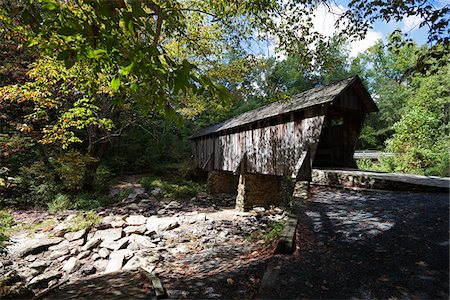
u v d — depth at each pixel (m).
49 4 1.65
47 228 7.66
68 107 9.75
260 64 8.58
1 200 9.70
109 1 1.55
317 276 2.84
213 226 8.13
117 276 4.38
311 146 6.50
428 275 2.62
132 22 1.61
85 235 7.23
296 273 2.95
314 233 4.05
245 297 2.77
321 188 7.18
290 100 7.32
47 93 6.75
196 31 7.50
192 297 2.95
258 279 3.15
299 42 5.94
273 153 8.12
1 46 8.22
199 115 21.50
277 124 8.00
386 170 11.05
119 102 2.58
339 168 7.89
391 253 3.15
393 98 23.12
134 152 18.89
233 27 6.51
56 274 5.07
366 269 2.87
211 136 14.09
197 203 12.53
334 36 5.99
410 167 10.13
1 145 8.00
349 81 6.29
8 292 4.14
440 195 5.18
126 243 6.66
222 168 12.10
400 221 4.07
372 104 6.81
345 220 4.44
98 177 13.20
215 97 2.11
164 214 10.26
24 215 9.18
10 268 5.37
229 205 12.29
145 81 1.99
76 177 11.23
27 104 9.75
